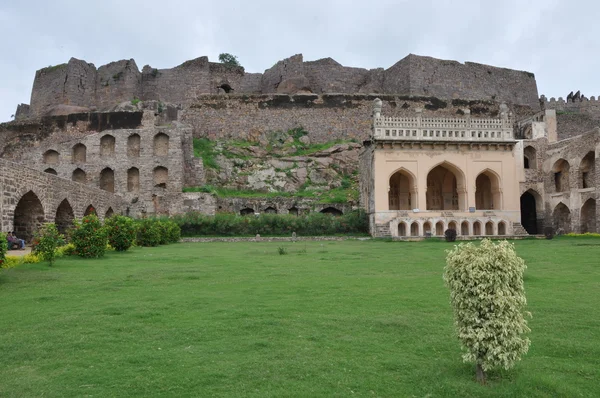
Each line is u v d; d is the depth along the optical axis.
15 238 15.65
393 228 25.08
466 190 26.47
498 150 26.97
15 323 5.79
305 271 10.55
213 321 5.86
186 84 38.56
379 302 6.99
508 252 3.94
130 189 30.97
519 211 26.83
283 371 4.21
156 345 4.95
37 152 31.55
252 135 35.56
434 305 6.79
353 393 3.78
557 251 14.88
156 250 17.00
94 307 6.66
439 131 26.42
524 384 3.87
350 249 17.31
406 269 10.94
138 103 33.69
